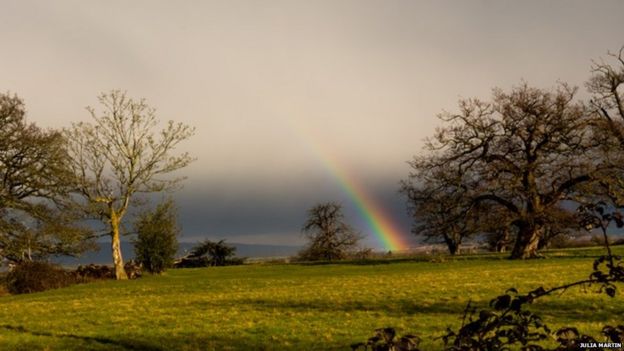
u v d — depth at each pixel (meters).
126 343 18.84
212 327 21.00
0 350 18.41
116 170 62.91
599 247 72.50
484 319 4.82
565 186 57.69
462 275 39.12
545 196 59.62
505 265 49.22
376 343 4.62
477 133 63.25
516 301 4.78
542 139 61.84
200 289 39.31
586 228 4.98
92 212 59.72
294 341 18.05
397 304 24.64
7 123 55.34
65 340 19.72
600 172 55.06
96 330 21.36
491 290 27.78
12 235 54.91
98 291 41.81
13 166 55.78
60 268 51.69
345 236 95.06
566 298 22.72
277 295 30.97
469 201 62.41
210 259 95.81
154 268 64.06
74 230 57.44
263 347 17.42
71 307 29.80
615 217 4.90
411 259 67.88
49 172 57.44
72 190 59.97
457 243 86.81
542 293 4.82
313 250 95.19
